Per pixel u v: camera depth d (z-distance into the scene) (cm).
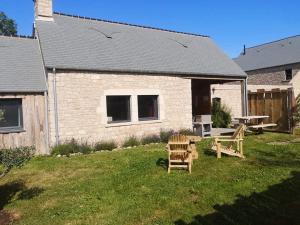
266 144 1385
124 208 701
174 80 1706
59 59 1388
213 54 2081
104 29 1822
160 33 2094
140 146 1477
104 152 1340
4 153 695
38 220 666
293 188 780
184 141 978
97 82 1448
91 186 863
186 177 905
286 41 3906
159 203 720
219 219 631
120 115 1540
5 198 811
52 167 1095
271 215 638
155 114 1664
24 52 1511
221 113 2159
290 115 1736
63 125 1359
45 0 1639
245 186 807
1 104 1277
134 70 1538
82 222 644
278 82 3612
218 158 1122
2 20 5097
